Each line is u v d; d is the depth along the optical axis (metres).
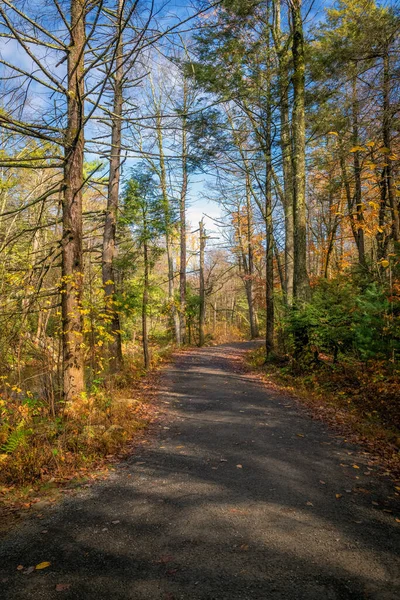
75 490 4.48
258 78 12.03
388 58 10.10
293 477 4.73
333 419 7.33
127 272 14.86
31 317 9.52
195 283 45.00
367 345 9.09
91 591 2.67
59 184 7.92
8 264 9.99
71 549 3.23
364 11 11.38
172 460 5.46
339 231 22.12
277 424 7.16
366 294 9.81
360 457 5.42
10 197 15.30
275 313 17.94
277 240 19.98
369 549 3.15
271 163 14.13
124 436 6.45
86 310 7.93
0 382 7.96
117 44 5.55
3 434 6.16
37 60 6.26
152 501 4.15
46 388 8.06
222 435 6.59
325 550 3.14
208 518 3.72
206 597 2.58
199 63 10.52
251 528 3.51
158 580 2.78
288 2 12.28
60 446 5.53
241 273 32.19
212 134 10.03
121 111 12.37
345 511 3.85
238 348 24.94
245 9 10.34
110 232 12.47
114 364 12.42
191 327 32.78
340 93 12.48
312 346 11.25
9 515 3.89
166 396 9.99
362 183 13.58
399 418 6.88
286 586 2.68
